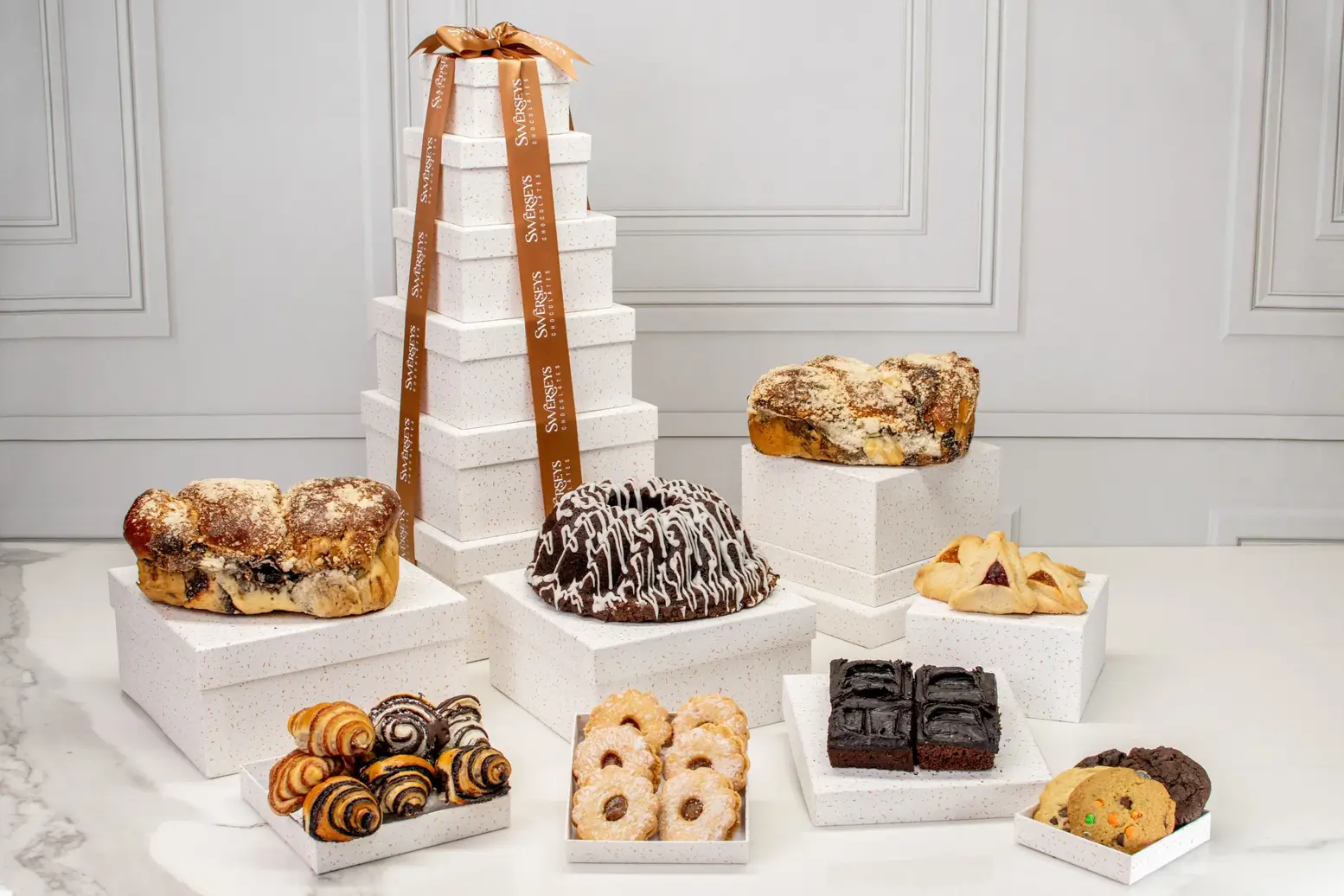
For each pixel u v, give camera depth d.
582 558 1.86
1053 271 2.69
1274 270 2.68
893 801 1.63
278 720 1.77
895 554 2.14
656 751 1.67
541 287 2.07
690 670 1.84
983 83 2.61
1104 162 2.64
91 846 1.57
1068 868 1.54
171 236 2.63
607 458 2.20
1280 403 2.73
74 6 2.53
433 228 2.08
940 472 2.18
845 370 2.21
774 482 2.23
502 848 1.59
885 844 1.59
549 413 2.11
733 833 1.58
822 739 1.73
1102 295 2.70
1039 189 2.66
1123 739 1.83
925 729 1.65
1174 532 2.79
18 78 2.55
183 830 1.61
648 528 1.85
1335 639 2.19
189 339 2.68
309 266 2.67
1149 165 2.64
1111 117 2.63
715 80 2.62
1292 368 2.72
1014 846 1.59
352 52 2.59
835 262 2.69
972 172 2.65
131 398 2.69
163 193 2.61
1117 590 2.42
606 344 2.18
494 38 2.07
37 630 2.22
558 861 1.56
